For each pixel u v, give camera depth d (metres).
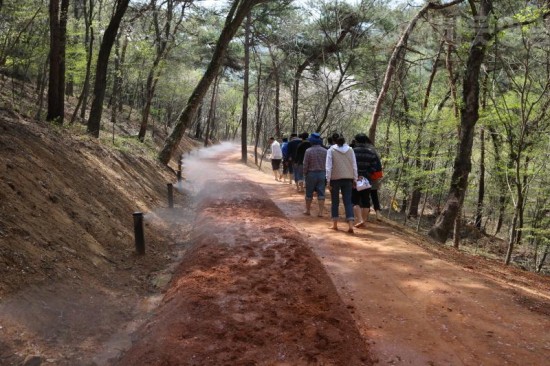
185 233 9.52
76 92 28.23
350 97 31.81
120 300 5.27
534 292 6.18
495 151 17.48
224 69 40.25
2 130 7.47
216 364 3.70
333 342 4.12
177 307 4.87
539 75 14.27
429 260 7.09
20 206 5.48
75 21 17.66
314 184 10.70
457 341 4.25
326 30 26.11
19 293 4.13
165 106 42.53
